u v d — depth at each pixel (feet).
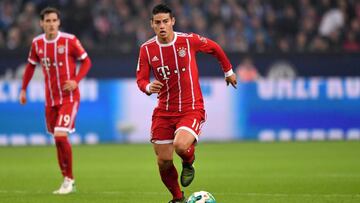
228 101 241.14
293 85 243.81
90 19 278.05
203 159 188.34
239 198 116.37
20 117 232.32
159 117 104.88
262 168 166.40
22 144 232.73
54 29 130.31
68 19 277.23
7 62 244.22
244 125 242.17
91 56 247.91
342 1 290.56
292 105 244.01
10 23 276.00
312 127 244.83
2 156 199.41
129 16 281.95
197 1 285.84
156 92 100.89
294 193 122.21
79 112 235.40
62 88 130.72
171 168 105.09
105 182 141.18
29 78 136.46
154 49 104.68
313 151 208.03
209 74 249.55
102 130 236.43
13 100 231.91
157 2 285.23
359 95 246.47
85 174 156.25
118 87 236.63
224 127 241.14
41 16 131.34
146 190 128.26
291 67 255.50
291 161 181.78
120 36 276.21
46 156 199.11
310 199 114.01
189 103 104.01
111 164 177.78
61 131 127.44
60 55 130.62
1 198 117.70
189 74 104.32
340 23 287.07
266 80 242.78
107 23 278.87
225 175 152.66
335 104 245.86
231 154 201.26
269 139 243.19
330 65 256.73
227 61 108.78
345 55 256.73
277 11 292.61
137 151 211.41
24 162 183.83
